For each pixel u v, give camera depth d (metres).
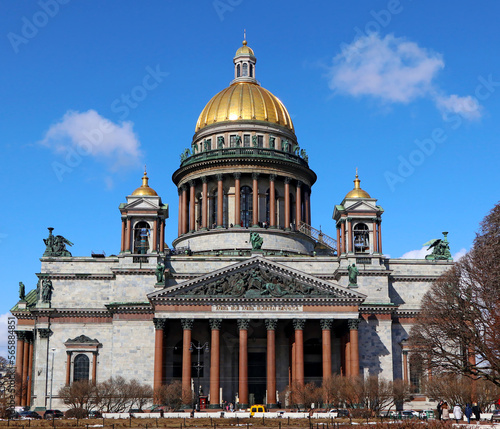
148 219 154.25
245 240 167.38
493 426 91.19
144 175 161.75
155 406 133.12
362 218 157.62
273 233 169.12
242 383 135.62
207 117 182.62
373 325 148.62
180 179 181.88
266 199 175.38
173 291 138.00
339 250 160.25
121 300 149.38
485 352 108.75
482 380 131.00
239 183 172.25
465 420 110.88
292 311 139.38
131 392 134.12
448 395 130.12
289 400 135.12
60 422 110.44
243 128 177.12
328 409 130.75
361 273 153.62
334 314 140.12
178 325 148.00
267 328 138.25
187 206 179.88
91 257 155.75
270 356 137.25
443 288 123.69
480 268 112.25
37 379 146.50
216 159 172.00
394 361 150.88
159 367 136.25
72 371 146.62
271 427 102.50
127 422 111.81
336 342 151.38
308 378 148.38
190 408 132.88
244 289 139.50
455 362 126.69
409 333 146.00
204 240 169.75
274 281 140.88
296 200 178.12
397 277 157.25
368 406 130.25
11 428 101.00
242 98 181.75
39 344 148.38
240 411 130.12
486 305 109.19
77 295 152.12
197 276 146.88
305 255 170.12
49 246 156.25
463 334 115.81
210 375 138.00
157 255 151.88
